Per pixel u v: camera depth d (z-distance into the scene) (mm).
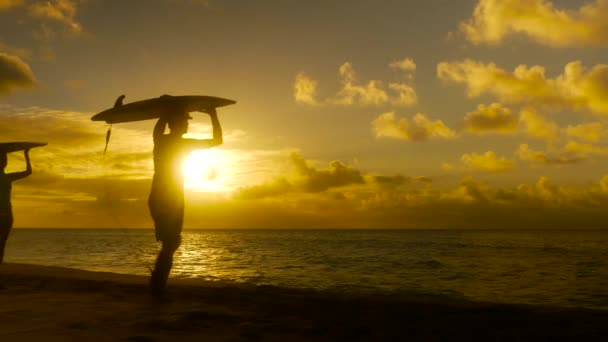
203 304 5008
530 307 4934
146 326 3826
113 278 7406
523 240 75250
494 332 3842
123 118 5477
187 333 3627
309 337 3604
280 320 4203
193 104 5125
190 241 61719
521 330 3896
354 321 4195
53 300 5152
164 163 5070
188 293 5809
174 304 4980
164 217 5082
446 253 30766
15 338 3359
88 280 6973
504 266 18656
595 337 3674
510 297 9211
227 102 5219
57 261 18781
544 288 10836
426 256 26672
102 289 6055
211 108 5262
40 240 58344
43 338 3367
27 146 7785
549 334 3756
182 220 5184
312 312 4613
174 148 5070
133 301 5125
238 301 5273
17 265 9555
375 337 3650
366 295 5965
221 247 39844
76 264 16797
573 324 4109
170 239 5145
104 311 4480
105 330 3660
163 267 5215
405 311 4684
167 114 5102
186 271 14391
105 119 5504
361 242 59719
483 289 10469
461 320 4258
